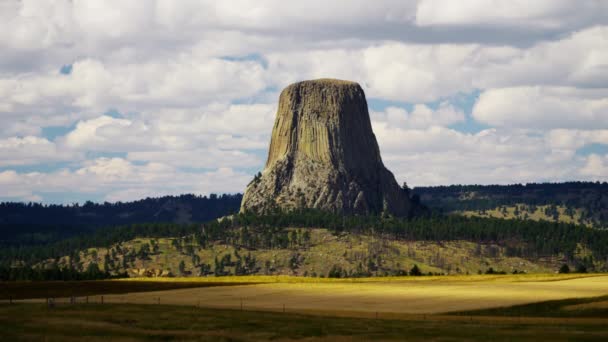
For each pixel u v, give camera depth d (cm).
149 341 8412
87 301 12700
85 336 8581
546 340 8356
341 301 13400
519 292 14725
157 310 11000
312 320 10169
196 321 9862
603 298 12888
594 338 8481
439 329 9369
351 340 8525
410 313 11456
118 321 9762
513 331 9144
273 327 9456
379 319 10556
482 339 8475
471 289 15550
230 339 8600
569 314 11338
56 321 9631
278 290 15525
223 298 13950
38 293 14550
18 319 9794
